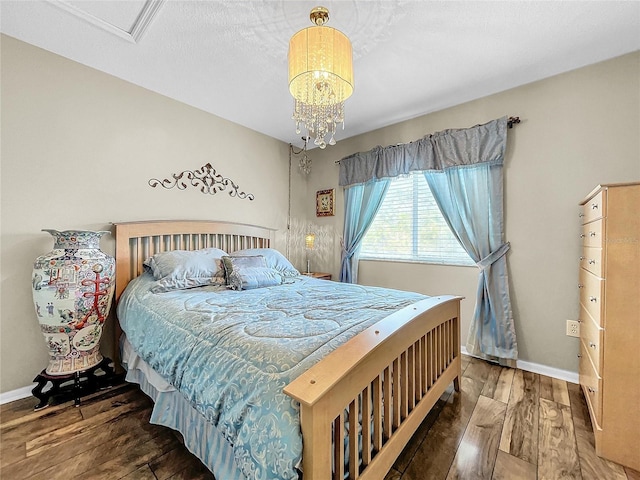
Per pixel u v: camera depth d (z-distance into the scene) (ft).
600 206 4.86
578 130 7.00
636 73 6.37
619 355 4.48
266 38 6.07
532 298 7.59
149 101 8.32
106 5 5.25
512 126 7.90
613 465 4.38
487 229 8.14
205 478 4.10
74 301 6.01
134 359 6.15
